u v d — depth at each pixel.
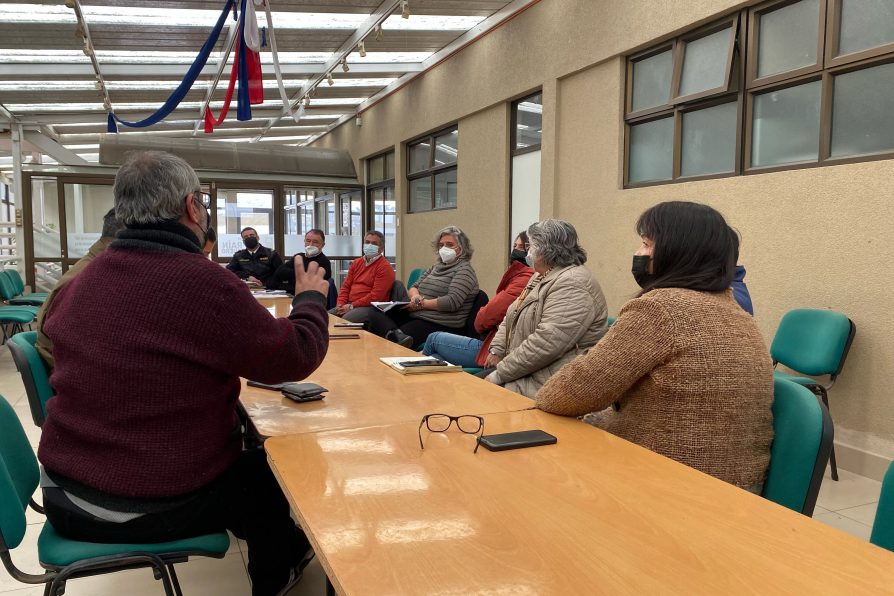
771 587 0.78
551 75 5.13
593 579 0.80
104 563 1.26
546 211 5.26
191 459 1.31
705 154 3.92
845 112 3.11
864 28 3.01
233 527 1.60
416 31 6.32
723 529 0.95
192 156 8.92
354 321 4.39
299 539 1.76
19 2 4.86
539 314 2.58
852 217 2.98
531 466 1.22
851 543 0.91
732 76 3.62
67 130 9.15
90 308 1.28
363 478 1.15
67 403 1.29
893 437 2.85
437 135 7.53
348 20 5.84
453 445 1.35
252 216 9.34
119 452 1.27
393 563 0.84
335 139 10.85
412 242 8.20
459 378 2.06
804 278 3.22
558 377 1.58
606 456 1.28
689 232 1.48
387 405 1.70
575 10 4.81
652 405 1.43
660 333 1.38
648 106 4.34
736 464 1.35
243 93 5.08
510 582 0.80
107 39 5.76
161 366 1.25
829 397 3.12
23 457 1.47
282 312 3.73
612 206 4.58
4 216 11.90
